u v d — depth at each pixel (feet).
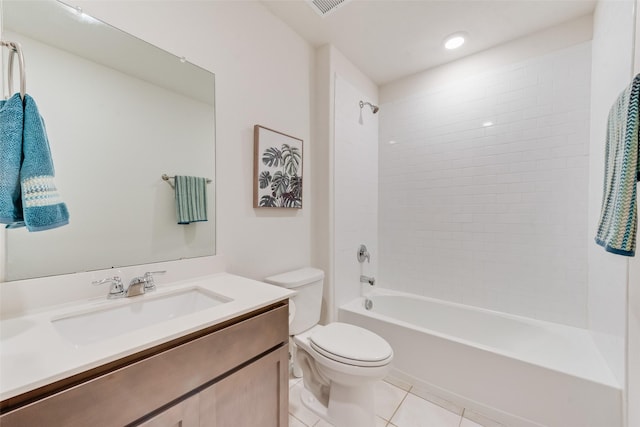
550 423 4.29
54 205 2.46
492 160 6.77
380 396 5.34
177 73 4.16
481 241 6.94
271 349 3.42
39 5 2.98
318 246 6.91
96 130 3.38
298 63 6.40
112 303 3.13
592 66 5.55
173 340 2.41
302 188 6.48
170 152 4.09
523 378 4.52
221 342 2.79
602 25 4.94
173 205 4.12
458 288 7.28
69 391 1.82
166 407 2.34
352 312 6.74
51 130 3.04
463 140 7.19
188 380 2.50
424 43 6.66
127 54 3.64
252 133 5.30
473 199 7.05
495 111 6.73
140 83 3.76
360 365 4.06
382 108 8.66
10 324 2.54
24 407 1.65
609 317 4.42
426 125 7.80
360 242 7.95
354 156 7.66
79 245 3.24
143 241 3.80
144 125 3.82
